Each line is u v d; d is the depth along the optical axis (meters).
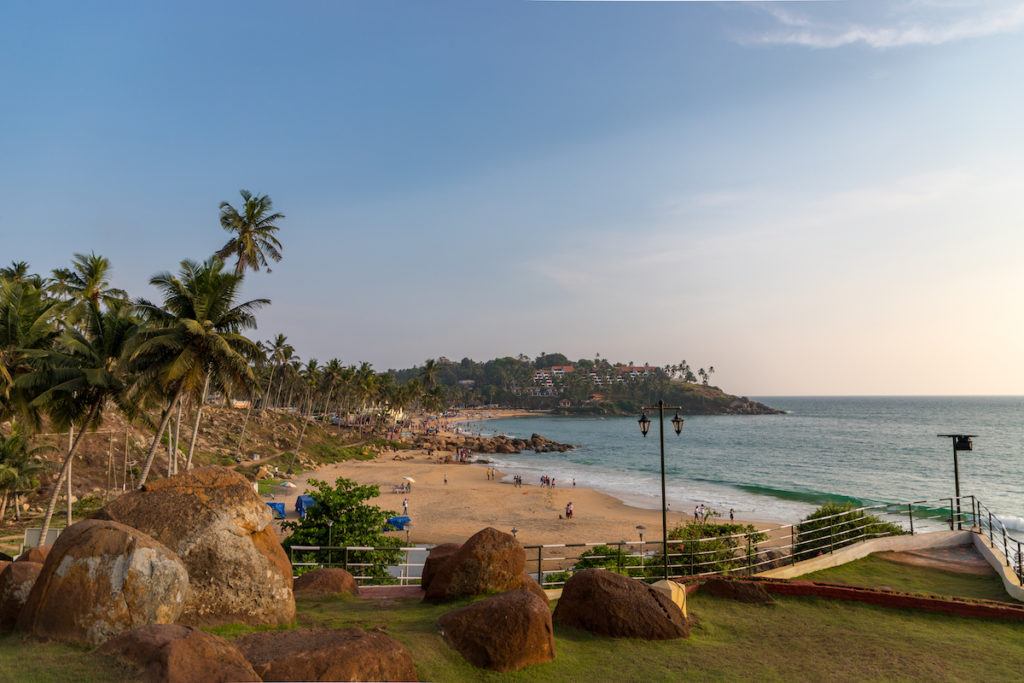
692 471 88.88
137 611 7.64
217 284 29.09
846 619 12.58
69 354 27.92
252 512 10.69
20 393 26.09
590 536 41.59
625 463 101.38
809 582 14.09
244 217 40.06
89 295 34.00
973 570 17.50
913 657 10.51
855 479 78.19
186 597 8.66
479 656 8.83
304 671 6.62
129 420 29.72
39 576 7.82
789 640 11.29
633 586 11.53
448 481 73.50
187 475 10.94
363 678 6.92
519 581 12.59
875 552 19.16
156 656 6.03
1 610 8.14
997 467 88.94
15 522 34.72
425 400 182.75
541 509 53.00
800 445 129.25
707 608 13.09
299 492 54.72
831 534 19.31
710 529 22.94
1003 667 10.16
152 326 29.12
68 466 26.73
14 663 6.29
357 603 12.55
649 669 9.49
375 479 72.50
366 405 153.25
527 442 134.12
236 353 28.62
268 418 101.00
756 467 93.00
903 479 77.88
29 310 27.28
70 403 26.66
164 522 9.80
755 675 9.49
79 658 6.38
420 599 13.05
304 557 19.09
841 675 9.65
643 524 46.44
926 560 18.52
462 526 44.75
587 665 9.46
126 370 28.22
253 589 9.97
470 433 176.88
